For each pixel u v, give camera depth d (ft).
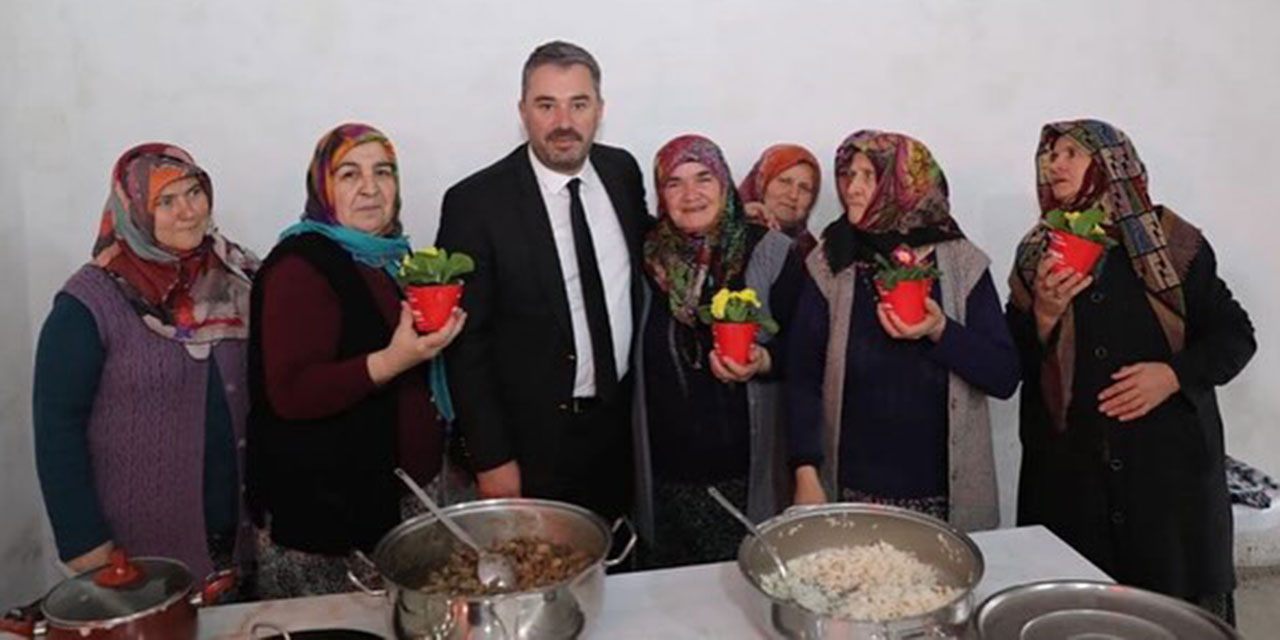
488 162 8.85
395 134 8.64
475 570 4.58
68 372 6.05
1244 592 9.98
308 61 8.42
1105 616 4.31
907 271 6.05
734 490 7.17
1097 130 6.92
